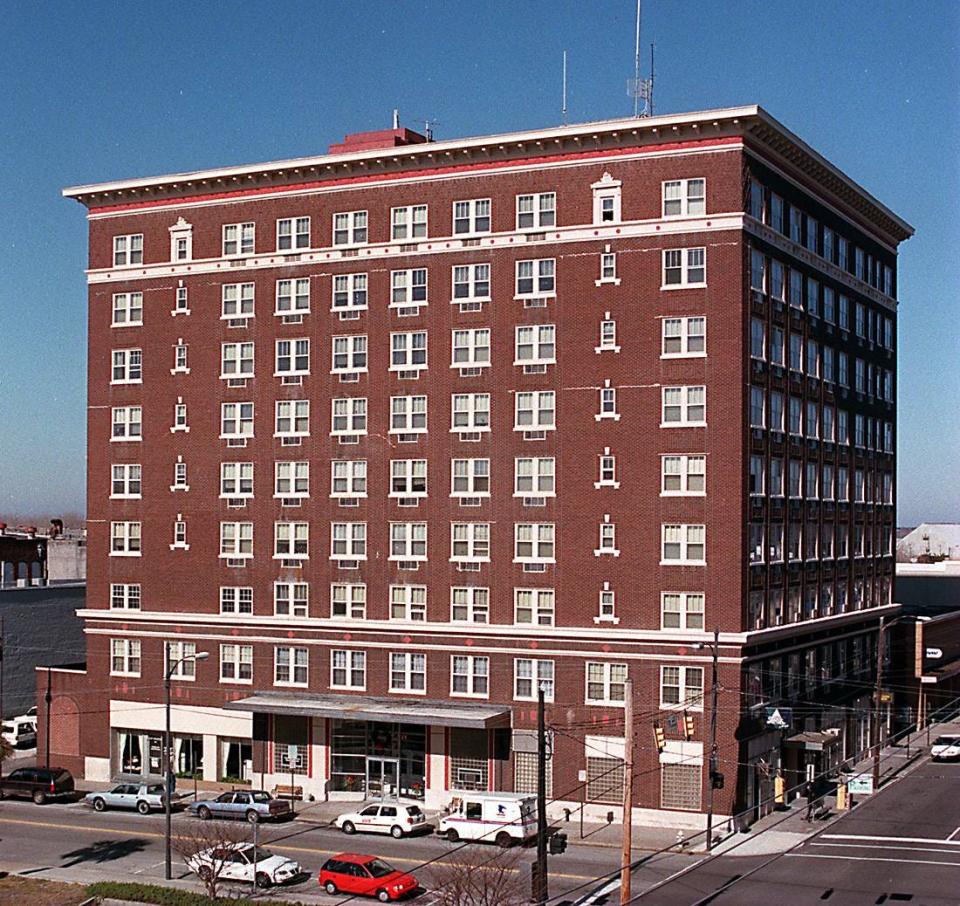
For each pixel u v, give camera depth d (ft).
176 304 250.98
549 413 221.87
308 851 195.83
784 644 229.66
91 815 226.58
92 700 255.91
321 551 237.45
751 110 207.31
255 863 175.11
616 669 215.10
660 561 213.46
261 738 238.07
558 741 217.77
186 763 248.52
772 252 225.97
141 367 253.85
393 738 229.45
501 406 224.94
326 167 236.43
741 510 210.18
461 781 223.30
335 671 235.81
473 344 227.40
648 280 215.92
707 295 212.64
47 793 237.66
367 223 235.81
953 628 347.56
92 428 257.96
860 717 273.75
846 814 222.48
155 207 253.44
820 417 250.57
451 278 229.25
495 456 225.15
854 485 271.08
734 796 206.28
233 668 243.60
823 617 249.96
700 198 213.66
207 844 179.83
